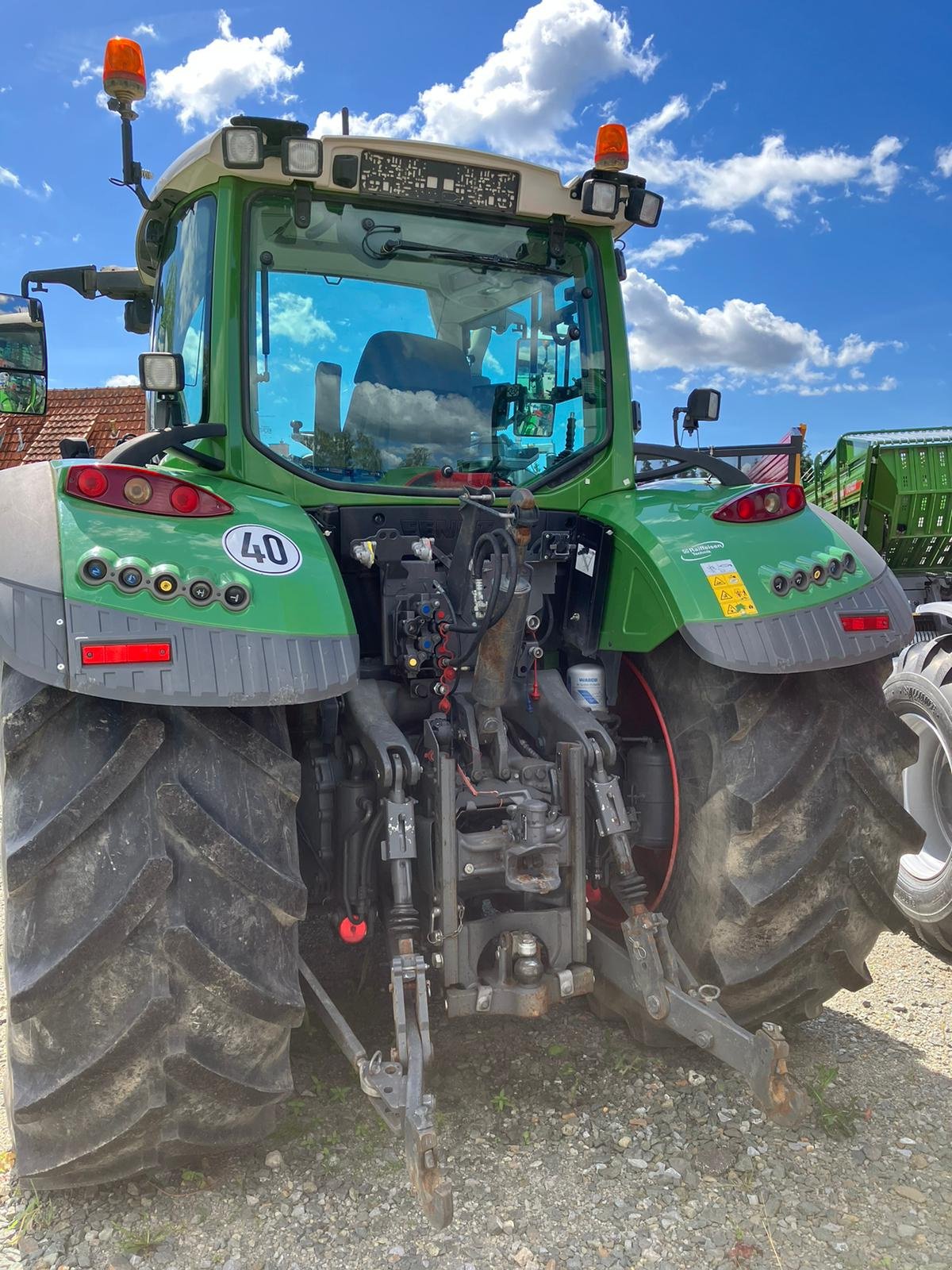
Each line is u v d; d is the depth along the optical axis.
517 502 2.24
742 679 2.52
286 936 2.11
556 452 3.10
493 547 2.38
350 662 2.12
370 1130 2.53
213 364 2.66
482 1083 2.77
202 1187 2.32
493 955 2.54
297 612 2.11
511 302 3.04
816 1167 2.40
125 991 1.96
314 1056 2.86
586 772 2.56
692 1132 2.54
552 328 3.11
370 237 2.84
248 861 2.01
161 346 3.24
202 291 2.77
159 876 1.93
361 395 2.81
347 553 2.75
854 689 2.55
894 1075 2.83
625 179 3.03
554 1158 2.43
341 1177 2.36
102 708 2.01
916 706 3.77
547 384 3.09
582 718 2.66
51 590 1.95
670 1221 2.21
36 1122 2.05
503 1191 2.31
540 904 2.60
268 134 2.62
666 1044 2.84
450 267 2.94
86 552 2.00
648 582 2.64
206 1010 2.01
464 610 2.55
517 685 2.88
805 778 2.42
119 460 2.33
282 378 2.71
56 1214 2.25
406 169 2.78
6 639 1.90
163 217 3.20
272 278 2.72
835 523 2.82
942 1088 2.76
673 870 2.71
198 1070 2.02
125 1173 2.19
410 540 2.71
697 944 2.56
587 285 3.16
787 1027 2.94
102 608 1.96
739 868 2.44
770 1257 2.10
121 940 1.92
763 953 2.49
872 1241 2.15
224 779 2.04
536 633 2.97
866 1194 2.30
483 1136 2.52
